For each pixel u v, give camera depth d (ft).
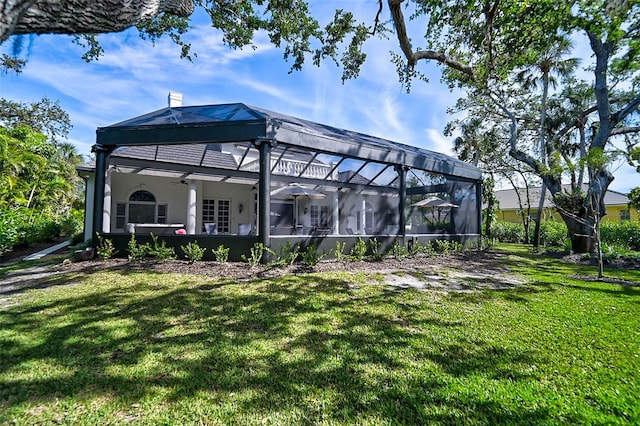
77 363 10.79
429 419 8.33
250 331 13.94
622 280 26.55
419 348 12.64
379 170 41.42
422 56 27.04
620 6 21.67
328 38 28.81
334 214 43.78
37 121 89.76
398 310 17.40
